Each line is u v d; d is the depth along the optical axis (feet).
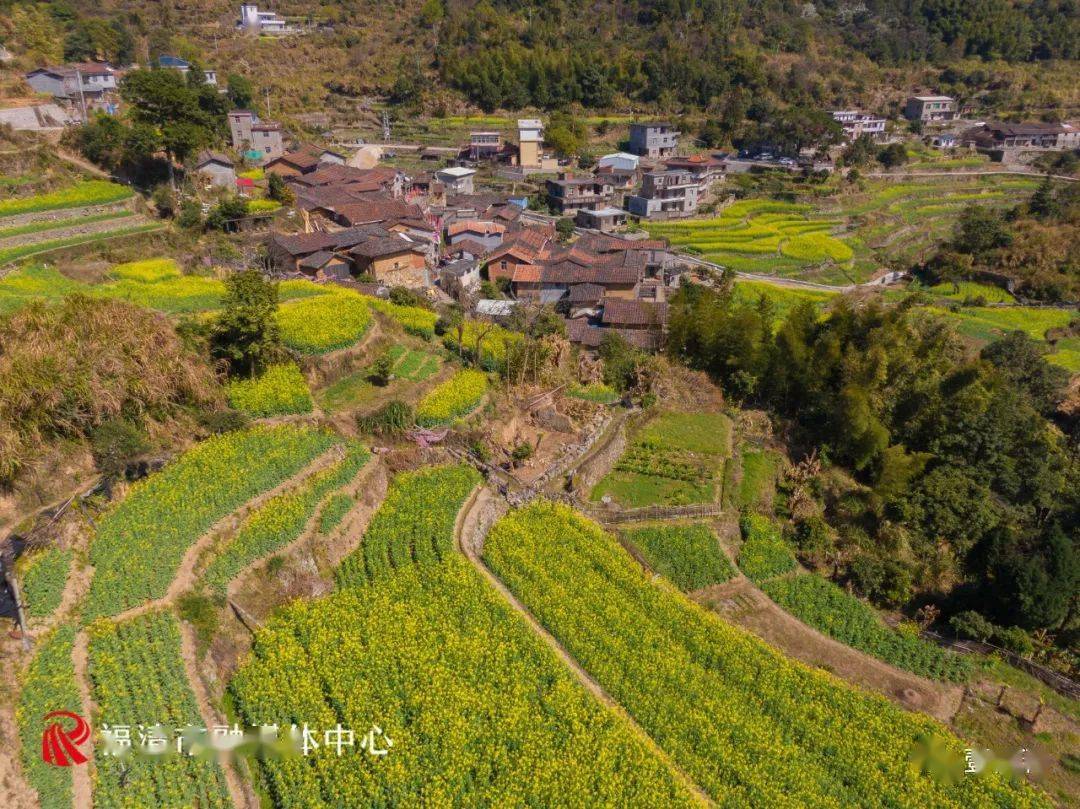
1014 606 122.42
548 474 136.67
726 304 203.41
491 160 409.08
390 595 103.04
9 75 261.44
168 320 129.90
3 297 136.87
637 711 92.48
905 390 164.66
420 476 127.54
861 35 586.86
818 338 182.91
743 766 87.20
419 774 77.92
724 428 168.35
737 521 140.05
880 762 92.17
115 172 220.02
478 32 495.41
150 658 82.69
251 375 132.26
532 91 474.08
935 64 560.61
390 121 447.01
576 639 101.30
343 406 136.15
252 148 324.80
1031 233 320.50
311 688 86.84
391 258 222.07
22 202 186.50
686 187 365.20
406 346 163.02
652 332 211.41
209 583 94.73
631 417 164.86
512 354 161.68
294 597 100.99
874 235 356.79
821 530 138.82
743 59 494.18
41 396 97.19
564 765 81.51
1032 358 213.25
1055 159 430.20
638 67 483.51
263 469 111.96
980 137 454.81
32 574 87.40
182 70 376.07
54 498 96.48
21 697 76.13
